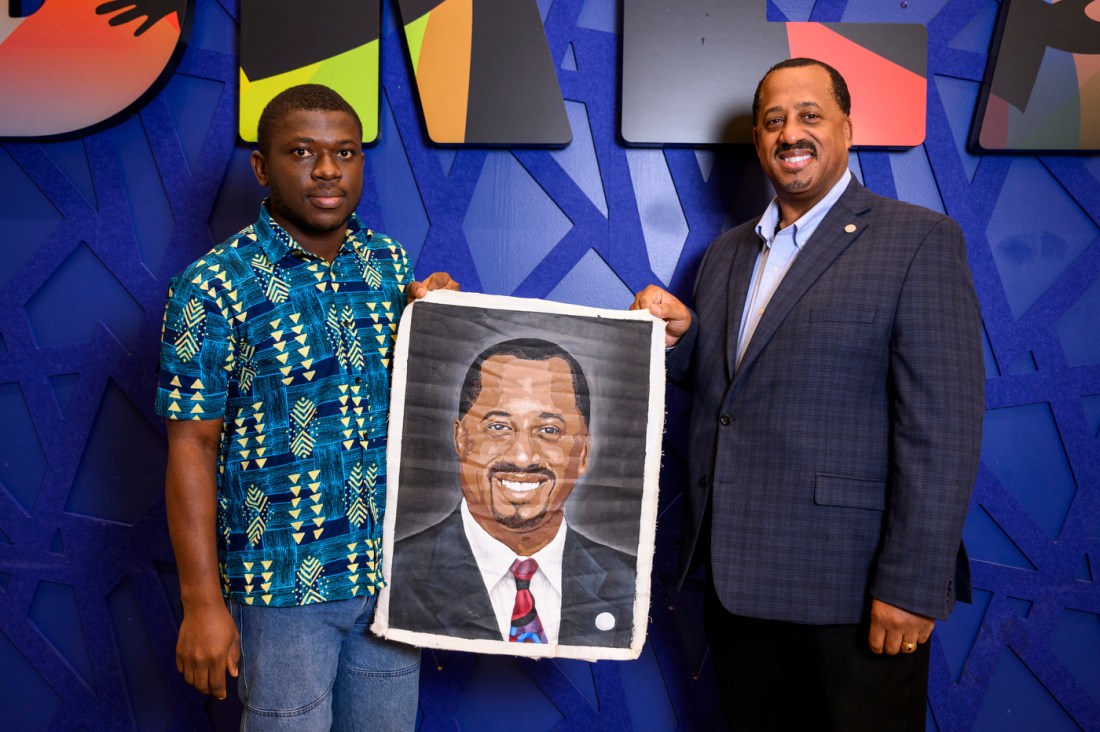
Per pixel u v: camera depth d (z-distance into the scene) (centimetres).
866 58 158
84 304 170
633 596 123
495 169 166
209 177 166
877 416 121
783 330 124
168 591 172
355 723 131
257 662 117
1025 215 163
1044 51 158
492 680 171
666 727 169
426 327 123
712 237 165
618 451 125
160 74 161
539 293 166
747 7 158
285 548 115
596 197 166
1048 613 163
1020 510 163
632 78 158
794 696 133
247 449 116
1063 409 162
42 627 173
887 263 120
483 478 123
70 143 169
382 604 121
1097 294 163
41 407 171
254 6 160
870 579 119
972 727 165
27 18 164
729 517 126
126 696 172
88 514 172
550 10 163
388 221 167
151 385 169
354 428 119
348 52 159
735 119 158
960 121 163
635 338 126
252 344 115
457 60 160
